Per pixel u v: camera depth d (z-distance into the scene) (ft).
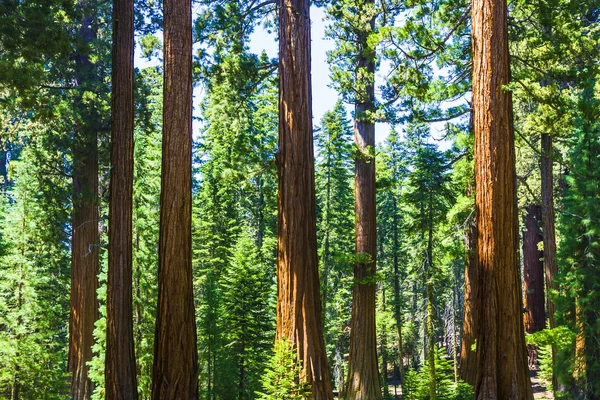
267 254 105.60
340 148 104.78
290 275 36.86
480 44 30.76
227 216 101.50
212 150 102.32
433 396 46.85
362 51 61.98
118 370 37.60
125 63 40.50
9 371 47.24
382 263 128.67
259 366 74.38
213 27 54.19
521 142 56.54
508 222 29.43
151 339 54.80
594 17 73.46
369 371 60.44
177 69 34.50
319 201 107.55
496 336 28.60
